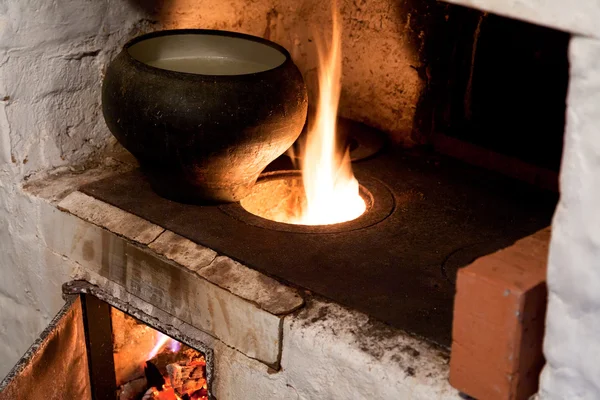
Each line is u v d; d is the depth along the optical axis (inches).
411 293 52.4
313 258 55.7
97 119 70.2
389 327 49.1
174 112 55.7
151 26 71.2
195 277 54.7
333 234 58.8
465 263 56.2
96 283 62.1
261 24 79.9
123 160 70.8
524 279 40.3
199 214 60.6
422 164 72.0
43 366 59.4
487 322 41.0
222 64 64.7
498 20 69.4
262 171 67.7
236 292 52.6
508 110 71.7
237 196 62.4
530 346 41.3
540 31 67.2
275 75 58.1
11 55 62.6
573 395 38.1
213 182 59.8
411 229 60.6
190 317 56.5
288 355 50.8
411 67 73.3
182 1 72.9
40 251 66.3
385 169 70.5
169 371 69.2
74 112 68.4
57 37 64.9
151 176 62.1
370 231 59.7
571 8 32.7
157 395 71.8
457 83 73.4
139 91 56.7
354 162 71.4
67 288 62.4
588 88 33.4
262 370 52.6
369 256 56.4
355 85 77.8
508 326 40.2
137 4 69.4
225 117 55.8
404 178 69.0
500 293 40.0
